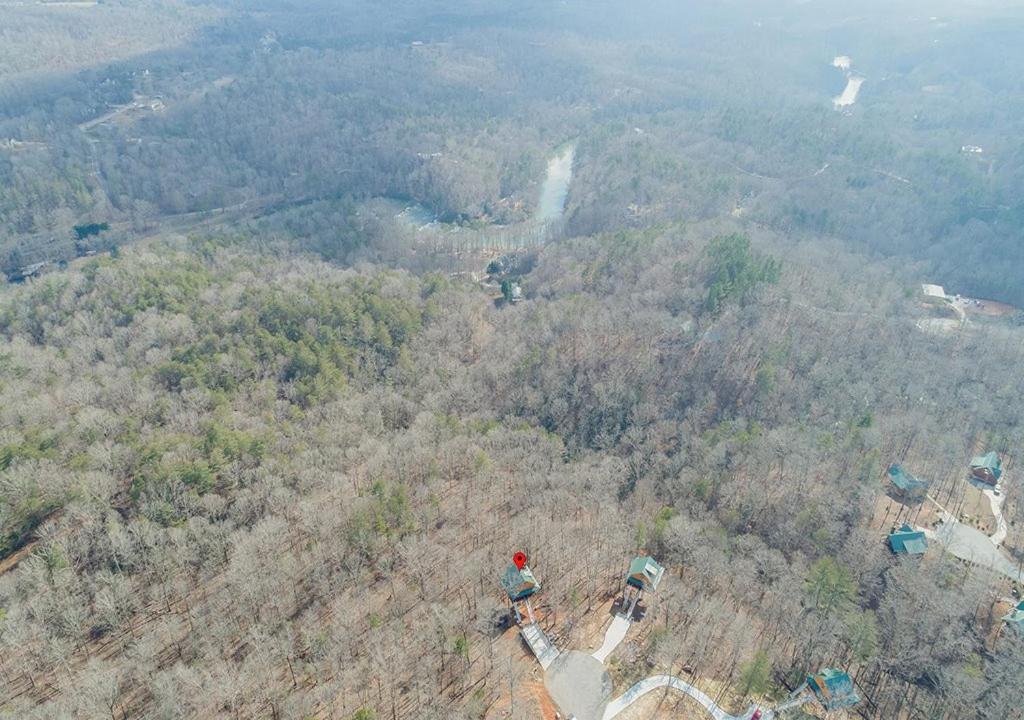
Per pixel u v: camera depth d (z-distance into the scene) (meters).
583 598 115.06
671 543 126.44
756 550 130.75
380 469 141.50
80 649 102.75
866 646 110.56
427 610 109.94
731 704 98.19
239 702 93.75
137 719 91.50
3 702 94.44
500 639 106.38
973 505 152.62
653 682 100.25
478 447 153.50
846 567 127.44
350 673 98.12
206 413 159.12
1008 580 132.12
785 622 115.31
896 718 104.25
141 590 112.38
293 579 113.94
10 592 106.88
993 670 109.19
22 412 154.62
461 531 129.62
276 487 131.88
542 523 129.12
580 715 94.75
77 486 126.88
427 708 92.38
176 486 126.25
